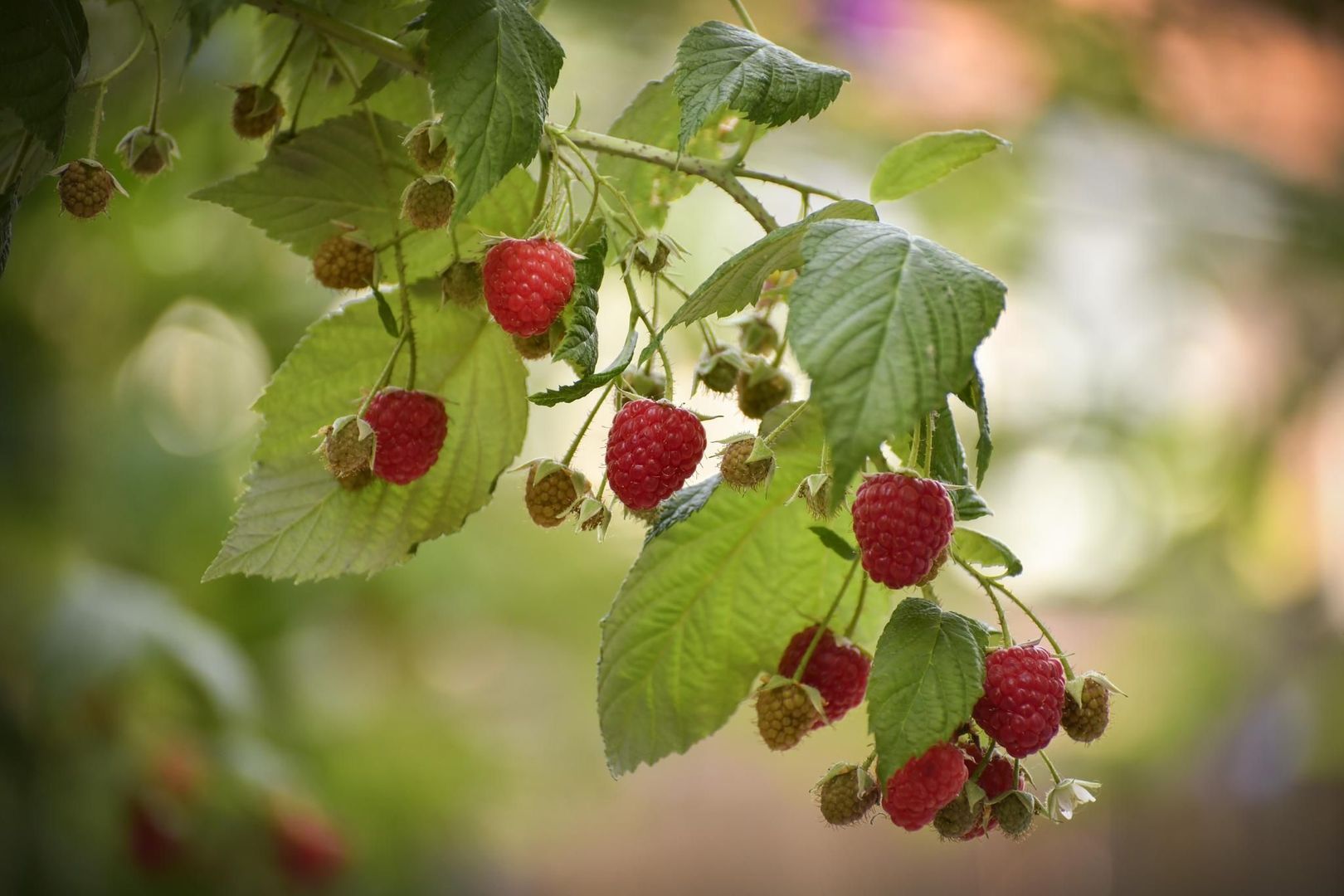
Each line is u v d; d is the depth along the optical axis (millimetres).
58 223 1014
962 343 474
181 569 1187
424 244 579
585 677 1737
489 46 516
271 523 577
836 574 577
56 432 1091
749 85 523
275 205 574
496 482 588
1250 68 1281
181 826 992
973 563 545
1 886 972
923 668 512
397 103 604
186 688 1023
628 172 599
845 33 1224
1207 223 1568
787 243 515
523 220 581
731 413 585
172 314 1243
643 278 562
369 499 580
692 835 2770
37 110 533
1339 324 1848
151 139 567
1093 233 1658
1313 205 1484
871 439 466
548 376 1248
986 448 509
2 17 525
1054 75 1282
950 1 1206
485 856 1662
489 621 1604
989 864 2711
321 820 1064
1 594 1040
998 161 1425
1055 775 537
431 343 582
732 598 574
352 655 1461
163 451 1198
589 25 1197
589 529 535
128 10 681
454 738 1420
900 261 481
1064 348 1806
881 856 2820
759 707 560
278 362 1230
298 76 604
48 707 945
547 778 1702
